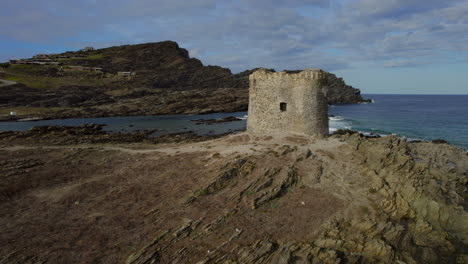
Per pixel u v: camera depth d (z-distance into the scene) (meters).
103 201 20.05
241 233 16.23
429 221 18.77
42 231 16.17
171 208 18.78
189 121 83.94
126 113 99.75
